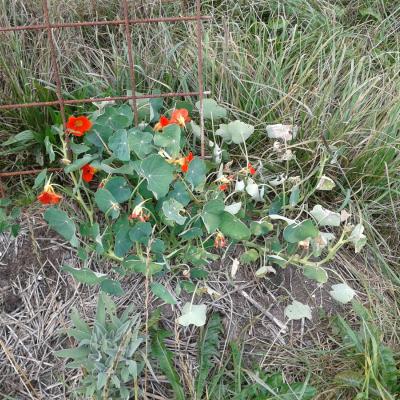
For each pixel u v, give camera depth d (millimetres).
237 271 871
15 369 777
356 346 801
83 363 753
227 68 981
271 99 995
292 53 1091
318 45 1063
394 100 985
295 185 889
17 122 959
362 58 1020
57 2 1053
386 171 921
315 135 965
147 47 1041
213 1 1159
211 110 914
